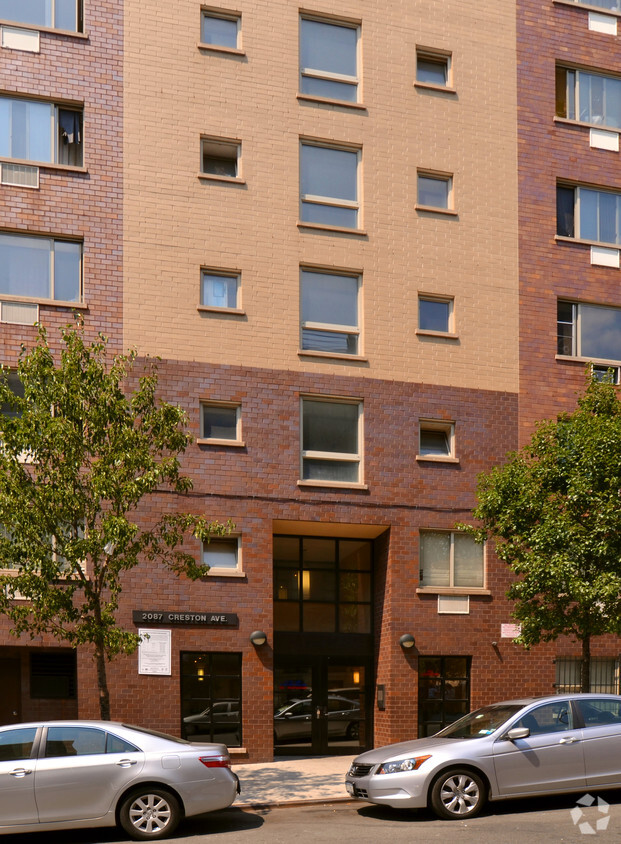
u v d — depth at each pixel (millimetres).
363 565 21656
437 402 21688
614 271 23906
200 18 21266
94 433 14859
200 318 20188
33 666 19797
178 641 19047
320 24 22375
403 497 21094
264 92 21422
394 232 21969
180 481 15406
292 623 20859
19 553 14164
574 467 17516
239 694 19453
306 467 20672
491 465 21891
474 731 13148
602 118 24719
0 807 11375
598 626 17312
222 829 12594
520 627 20812
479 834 11227
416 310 21844
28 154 19984
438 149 22672
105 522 14086
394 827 11992
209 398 19984
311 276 21359
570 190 24172
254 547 19844
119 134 20297
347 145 21969
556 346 22969
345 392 21000
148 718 18656
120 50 20594
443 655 20953
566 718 12984
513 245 22969
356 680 21203
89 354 15727
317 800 14492
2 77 19875
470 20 23531
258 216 20938
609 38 24922
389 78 22531
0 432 14516
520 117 23609
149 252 20078
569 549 16906
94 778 11688
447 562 21469
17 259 19562
